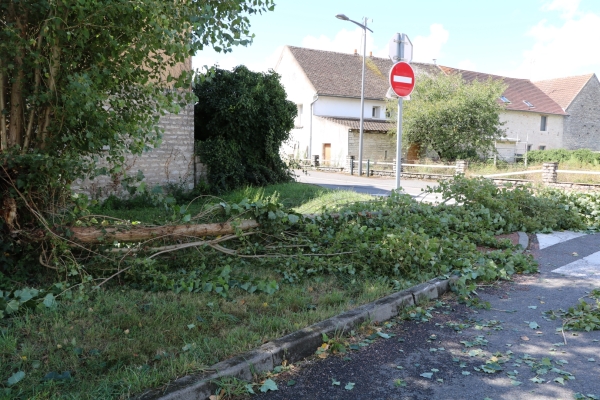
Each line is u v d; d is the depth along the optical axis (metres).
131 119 5.64
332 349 3.84
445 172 24.78
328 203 10.51
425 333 4.27
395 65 7.95
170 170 13.12
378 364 3.64
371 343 4.02
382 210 7.64
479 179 9.63
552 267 6.54
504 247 7.41
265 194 13.41
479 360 3.72
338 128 33.31
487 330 4.34
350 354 3.81
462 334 4.25
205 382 3.08
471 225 8.13
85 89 4.62
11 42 4.64
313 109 34.97
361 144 27.25
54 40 4.69
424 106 28.45
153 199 5.74
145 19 5.06
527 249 7.57
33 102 5.07
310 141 35.31
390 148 34.47
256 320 4.19
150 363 3.38
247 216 5.97
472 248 6.58
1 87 5.11
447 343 4.05
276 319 4.16
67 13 4.73
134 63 5.50
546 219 9.16
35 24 5.09
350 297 4.94
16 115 5.26
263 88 15.54
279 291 5.10
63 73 5.07
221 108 14.48
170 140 13.07
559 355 3.80
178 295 4.85
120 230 5.28
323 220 6.73
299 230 6.38
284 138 16.95
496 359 3.70
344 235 6.16
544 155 33.03
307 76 35.41
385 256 5.68
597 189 15.61
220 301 4.70
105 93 5.32
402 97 8.12
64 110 4.93
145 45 5.23
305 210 10.01
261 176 15.66
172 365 3.25
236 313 4.39
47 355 3.44
